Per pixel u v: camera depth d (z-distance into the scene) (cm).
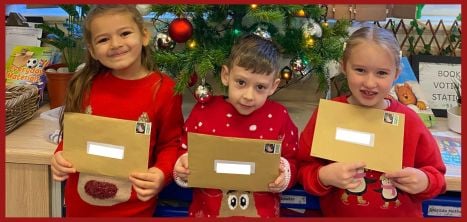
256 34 138
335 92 191
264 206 137
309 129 140
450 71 192
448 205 147
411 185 128
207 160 132
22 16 209
